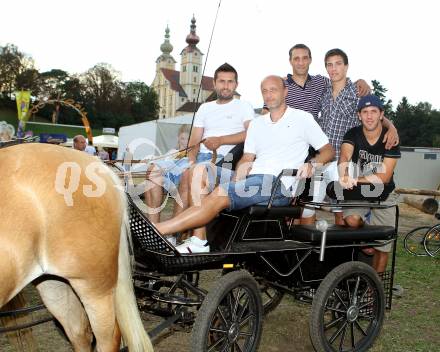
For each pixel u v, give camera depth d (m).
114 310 2.77
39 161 2.59
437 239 8.07
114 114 77.94
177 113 57.28
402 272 6.74
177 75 96.50
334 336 3.88
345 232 3.82
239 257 3.44
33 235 2.46
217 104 5.09
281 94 4.10
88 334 3.04
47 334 4.04
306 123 4.11
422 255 8.07
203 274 6.06
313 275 3.86
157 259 3.17
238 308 3.49
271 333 4.40
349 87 5.36
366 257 4.33
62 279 2.80
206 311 3.12
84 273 2.63
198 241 3.43
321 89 5.57
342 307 3.92
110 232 2.71
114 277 2.76
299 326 4.59
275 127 4.14
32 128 37.25
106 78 79.19
